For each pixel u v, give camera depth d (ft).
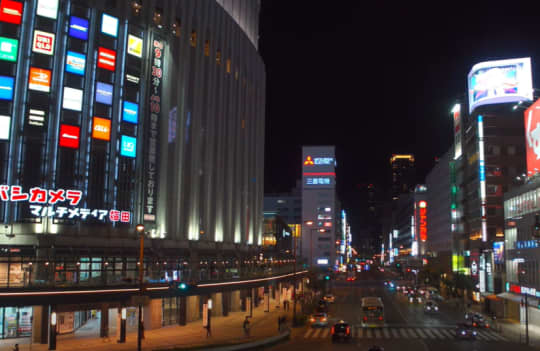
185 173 216.13
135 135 185.57
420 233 647.97
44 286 131.03
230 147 265.75
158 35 199.21
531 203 233.76
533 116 252.42
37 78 162.20
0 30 159.12
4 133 155.84
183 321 189.47
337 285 508.94
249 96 299.58
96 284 143.02
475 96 356.18
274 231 433.07
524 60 345.31
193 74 225.97
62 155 164.66
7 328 147.74
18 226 154.71
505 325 229.25
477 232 352.08
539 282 219.82
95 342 144.25
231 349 140.77
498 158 338.75
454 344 160.86
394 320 234.17
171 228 202.90
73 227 164.35
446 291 380.78
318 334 185.37
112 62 180.14
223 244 251.60
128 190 181.27
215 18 251.39
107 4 181.68
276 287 306.35
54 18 167.53
